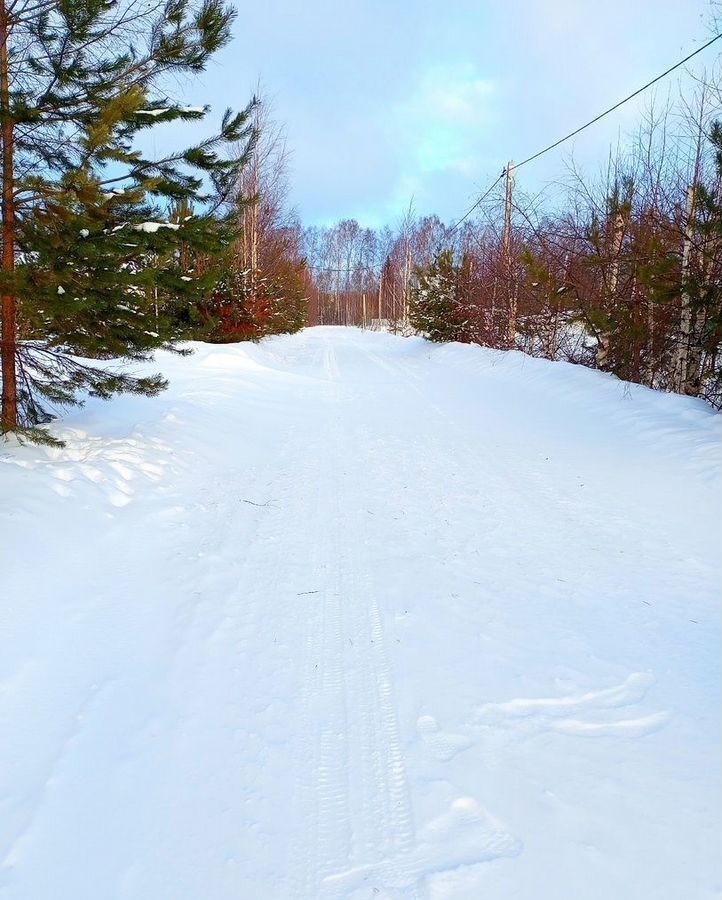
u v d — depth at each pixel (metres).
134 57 4.93
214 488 5.48
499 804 2.02
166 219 4.76
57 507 4.19
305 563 3.94
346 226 72.12
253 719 2.46
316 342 30.23
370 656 2.90
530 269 12.31
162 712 2.48
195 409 7.95
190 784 2.11
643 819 1.95
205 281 5.15
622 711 2.49
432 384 13.35
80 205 4.11
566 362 12.67
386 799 2.06
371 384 13.39
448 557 4.05
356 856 1.84
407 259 34.44
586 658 2.88
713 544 4.23
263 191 20.91
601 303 11.12
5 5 4.43
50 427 5.79
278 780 2.14
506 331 17.39
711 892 1.69
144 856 1.82
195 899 1.69
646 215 9.55
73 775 2.12
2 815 1.93
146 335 4.92
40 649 2.82
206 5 4.85
